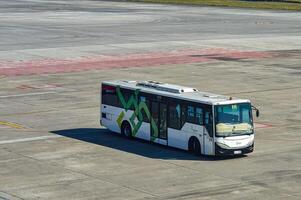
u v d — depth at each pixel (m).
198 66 101.38
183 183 47.16
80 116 69.25
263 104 75.56
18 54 111.12
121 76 92.25
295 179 48.34
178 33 142.00
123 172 49.75
